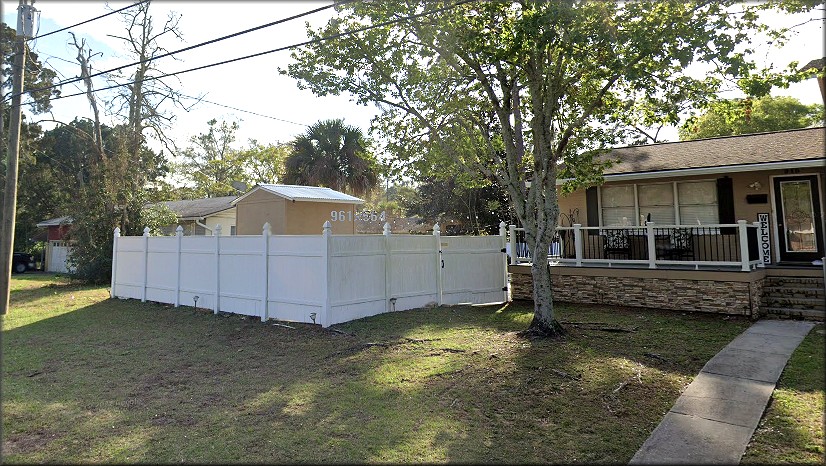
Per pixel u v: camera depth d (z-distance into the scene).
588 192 13.83
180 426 4.82
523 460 3.94
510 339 7.75
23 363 7.34
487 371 6.19
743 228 9.33
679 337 7.64
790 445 4.05
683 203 12.63
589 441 4.25
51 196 36.19
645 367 6.18
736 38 6.77
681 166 11.94
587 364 6.29
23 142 27.77
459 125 9.32
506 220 24.75
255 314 10.34
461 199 25.67
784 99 24.38
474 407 5.09
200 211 24.55
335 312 9.28
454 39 8.05
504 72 8.23
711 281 9.56
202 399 5.64
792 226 11.50
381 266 10.29
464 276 11.86
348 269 9.59
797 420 4.52
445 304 11.44
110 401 5.62
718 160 11.80
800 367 5.95
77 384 6.28
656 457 3.92
